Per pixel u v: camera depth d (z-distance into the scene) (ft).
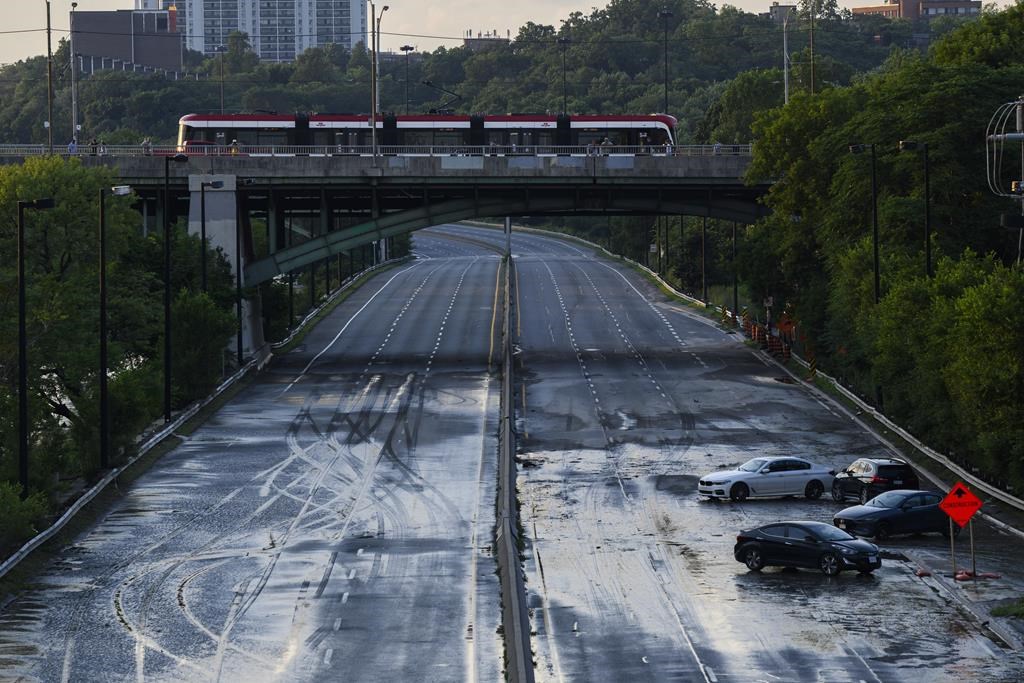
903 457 585.22
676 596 380.78
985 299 481.05
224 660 328.90
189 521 483.10
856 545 399.65
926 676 306.55
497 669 318.65
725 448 611.47
